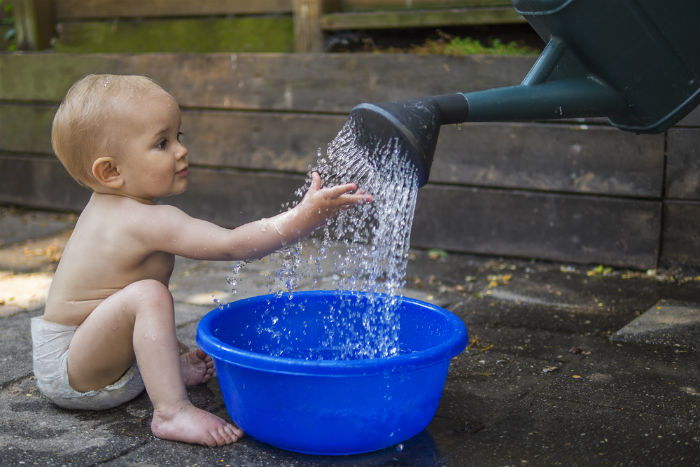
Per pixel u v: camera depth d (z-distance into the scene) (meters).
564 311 2.81
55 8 4.59
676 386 2.12
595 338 2.53
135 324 1.84
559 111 1.88
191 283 3.21
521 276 3.26
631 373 2.22
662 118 1.95
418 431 1.81
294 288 3.07
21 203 4.64
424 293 3.05
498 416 1.95
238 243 1.83
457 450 1.78
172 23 4.32
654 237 3.20
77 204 4.47
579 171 3.28
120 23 4.46
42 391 1.98
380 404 1.70
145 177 1.90
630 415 1.94
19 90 4.49
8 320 2.73
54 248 3.77
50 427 1.90
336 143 1.85
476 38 3.61
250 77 3.88
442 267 3.41
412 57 3.49
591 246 3.33
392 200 1.80
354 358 2.17
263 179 3.96
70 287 1.93
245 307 2.07
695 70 1.87
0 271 3.41
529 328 2.64
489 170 3.46
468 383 2.17
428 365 1.68
